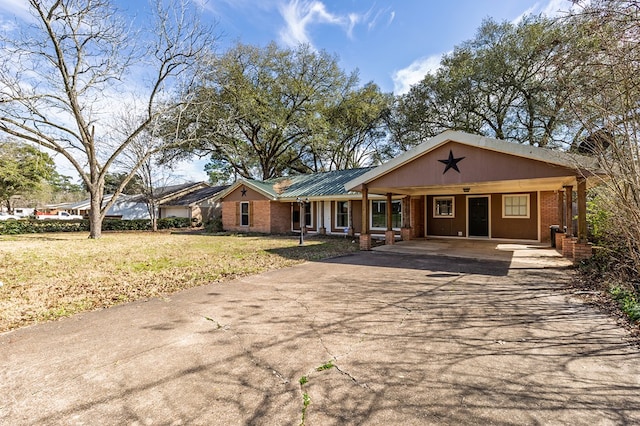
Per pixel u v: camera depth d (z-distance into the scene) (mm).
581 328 3559
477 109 19250
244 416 2096
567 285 5453
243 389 2416
